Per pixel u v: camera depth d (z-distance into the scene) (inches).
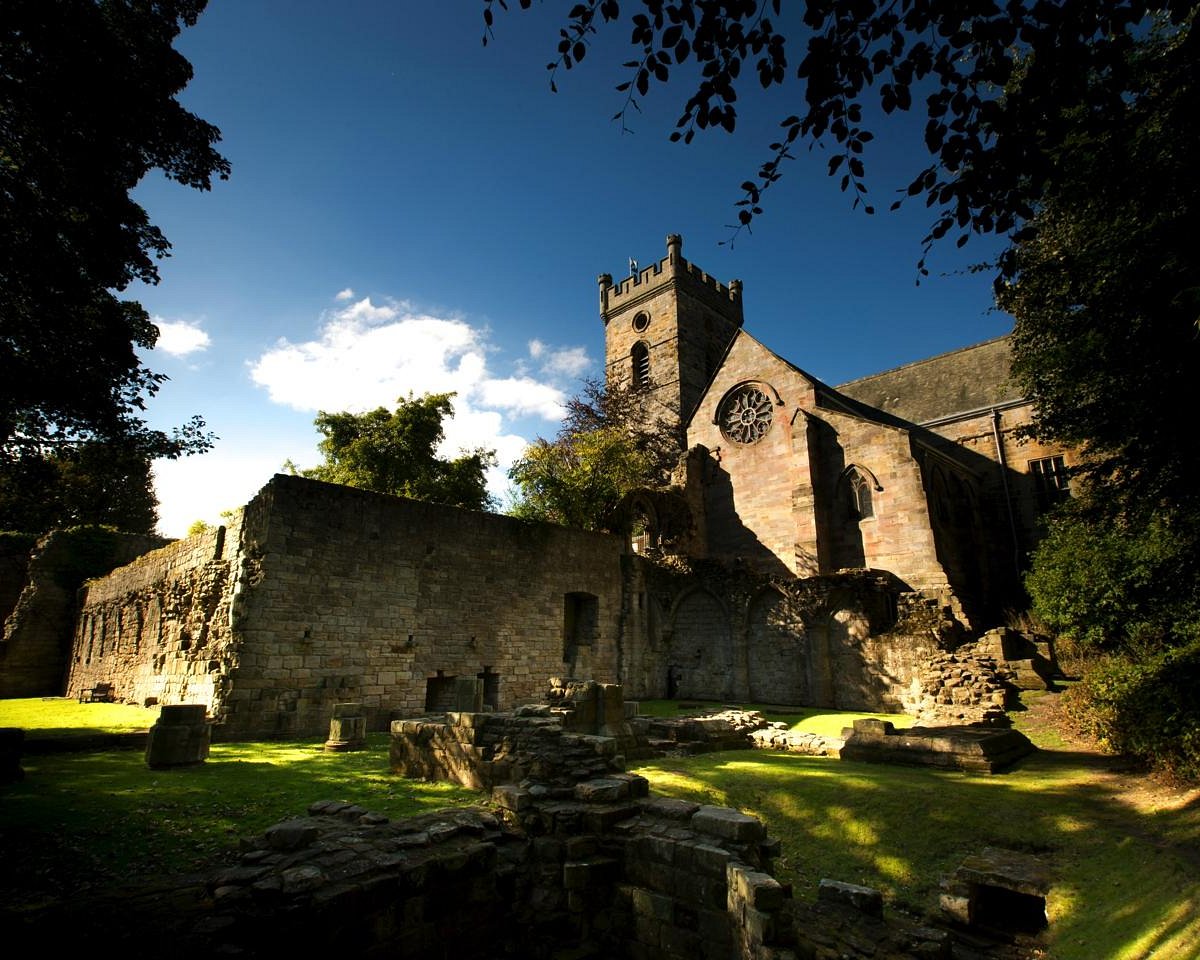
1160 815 342.6
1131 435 434.3
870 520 1191.6
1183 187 307.9
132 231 458.6
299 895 226.2
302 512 686.5
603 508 1198.3
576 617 1039.0
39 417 474.9
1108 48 193.8
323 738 625.3
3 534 1498.5
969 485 1295.5
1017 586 1243.8
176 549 892.6
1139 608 600.4
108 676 1077.8
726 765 489.7
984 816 367.9
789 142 229.8
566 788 332.8
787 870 334.0
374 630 730.2
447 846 279.3
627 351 2143.2
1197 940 217.9
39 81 370.6
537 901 287.4
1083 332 438.9
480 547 871.7
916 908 304.5
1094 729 524.7
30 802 335.3
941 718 726.5
